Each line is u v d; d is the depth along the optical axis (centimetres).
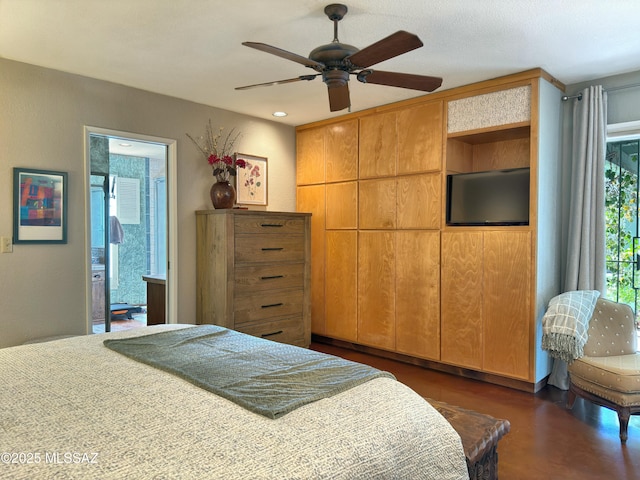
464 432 163
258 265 412
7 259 318
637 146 356
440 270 392
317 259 496
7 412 133
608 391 279
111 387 154
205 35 277
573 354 302
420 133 404
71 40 283
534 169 339
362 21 257
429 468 133
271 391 149
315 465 112
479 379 378
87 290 355
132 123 378
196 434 121
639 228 356
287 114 464
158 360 183
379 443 127
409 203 413
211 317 404
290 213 437
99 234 486
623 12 245
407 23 259
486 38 281
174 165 406
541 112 341
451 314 386
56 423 126
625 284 363
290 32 272
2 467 103
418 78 247
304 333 452
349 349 475
